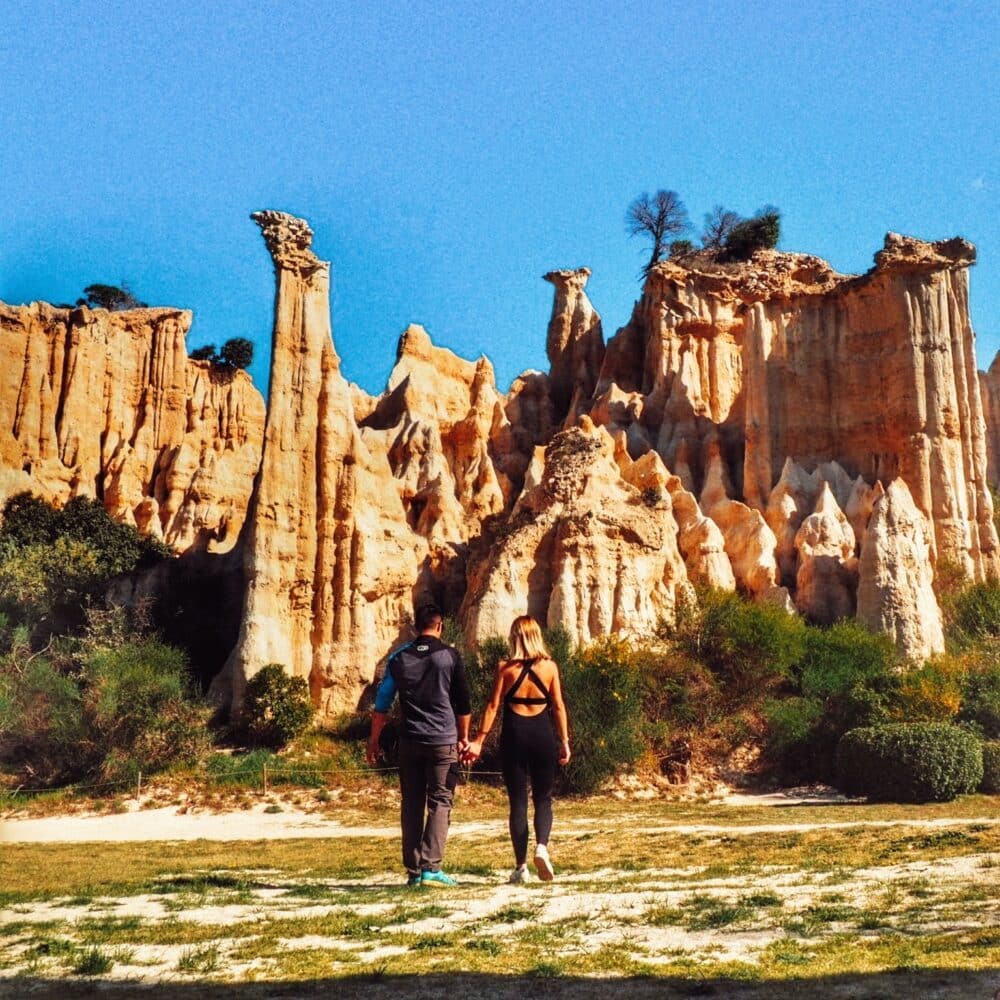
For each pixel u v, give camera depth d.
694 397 75.94
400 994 8.45
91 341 80.12
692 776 44.56
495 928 11.09
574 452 58.31
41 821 36.59
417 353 88.94
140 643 52.94
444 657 13.87
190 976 9.30
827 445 70.94
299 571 53.66
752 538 63.88
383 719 13.95
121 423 80.94
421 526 66.50
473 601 54.50
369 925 11.35
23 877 20.44
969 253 71.06
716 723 48.00
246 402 87.69
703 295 80.31
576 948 10.08
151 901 14.38
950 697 44.28
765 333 72.12
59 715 44.06
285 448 54.53
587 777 41.12
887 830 21.73
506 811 36.78
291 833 32.41
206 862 23.19
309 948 10.30
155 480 80.38
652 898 12.82
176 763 43.66
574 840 25.11
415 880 14.14
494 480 77.81
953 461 67.12
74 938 11.23
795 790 42.81
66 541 63.53
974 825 21.33
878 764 37.69
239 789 41.38
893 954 9.45
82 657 50.81
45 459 75.94
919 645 56.62
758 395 71.06
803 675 50.31
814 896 13.08
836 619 60.66
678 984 8.56
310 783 42.38
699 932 10.78
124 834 32.81
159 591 59.81
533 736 13.40
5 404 75.75
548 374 93.06
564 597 53.00
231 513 74.12
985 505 68.00
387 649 55.59
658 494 58.47
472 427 82.38
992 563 67.12
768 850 19.81
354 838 29.67
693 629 52.16
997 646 56.06
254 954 10.12
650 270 82.50
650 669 48.38
